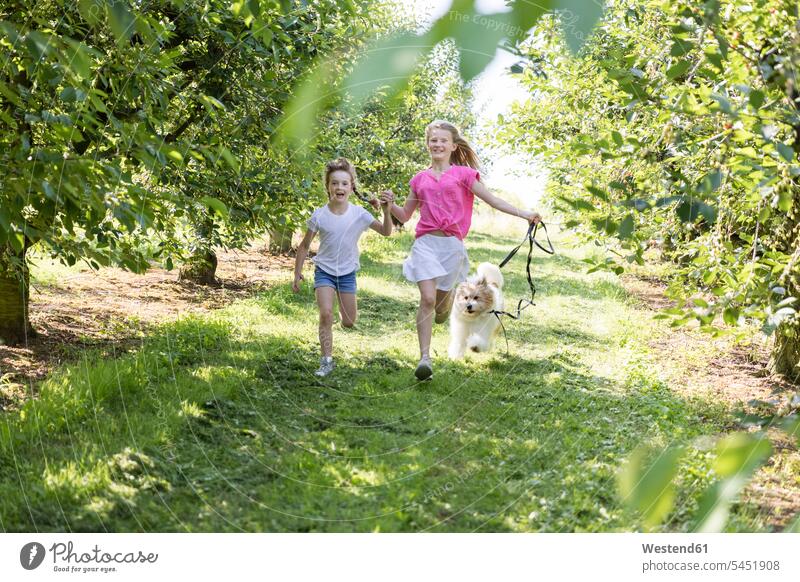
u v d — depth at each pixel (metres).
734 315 2.79
